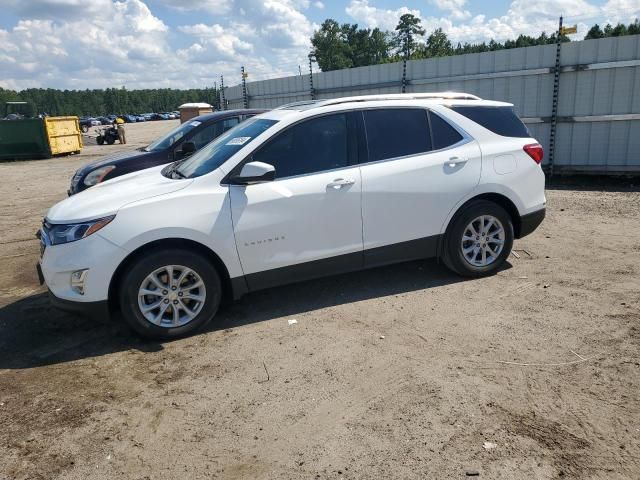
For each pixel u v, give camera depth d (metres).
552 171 10.81
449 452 2.84
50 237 4.25
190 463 2.88
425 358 3.86
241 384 3.65
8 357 4.23
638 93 9.68
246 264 4.48
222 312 4.89
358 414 3.23
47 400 3.56
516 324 4.33
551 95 10.52
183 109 19.50
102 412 3.39
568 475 2.63
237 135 5.02
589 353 3.80
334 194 4.67
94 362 4.08
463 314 4.58
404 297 5.03
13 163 21.77
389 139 4.97
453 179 5.08
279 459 2.88
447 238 5.24
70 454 3.00
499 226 5.36
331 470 2.76
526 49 10.61
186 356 4.09
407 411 3.23
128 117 98.12
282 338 4.30
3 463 2.94
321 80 14.41
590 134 10.26
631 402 3.20
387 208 4.88
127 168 7.57
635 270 5.45
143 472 2.83
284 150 4.65
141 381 3.76
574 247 6.33
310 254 4.68
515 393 3.35
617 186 9.91
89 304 4.13
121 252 4.11
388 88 12.90
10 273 6.45
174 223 4.20
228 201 4.38
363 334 4.30
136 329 4.24
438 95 5.41
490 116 5.41
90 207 4.24
